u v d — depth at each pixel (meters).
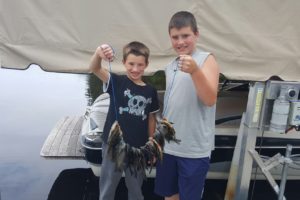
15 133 5.34
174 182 2.50
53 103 7.29
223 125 3.54
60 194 3.59
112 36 2.65
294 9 2.69
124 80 2.30
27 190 3.64
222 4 2.65
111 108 2.34
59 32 2.62
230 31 2.70
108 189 2.45
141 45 2.30
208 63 2.17
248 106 2.96
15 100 7.42
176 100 2.28
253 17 2.69
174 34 2.17
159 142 2.19
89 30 2.63
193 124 2.27
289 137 3.41
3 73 10.34
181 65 1.93
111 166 2.38
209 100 2.05
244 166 3.02
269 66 2.78
